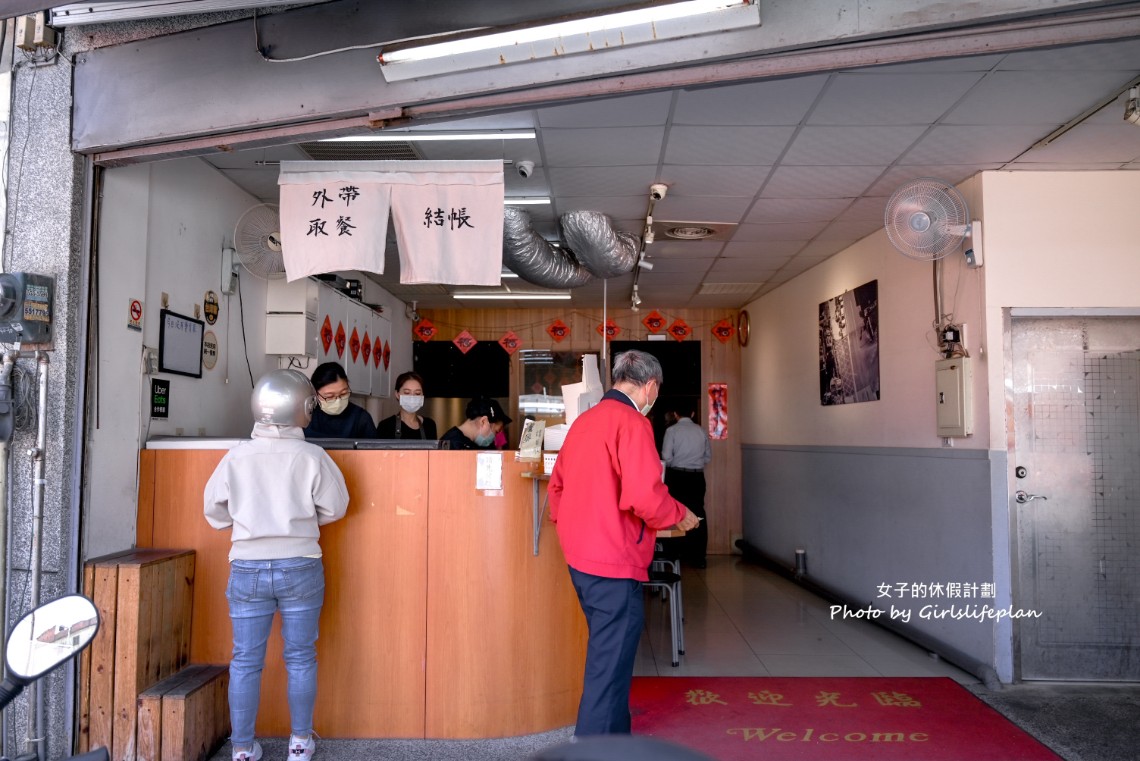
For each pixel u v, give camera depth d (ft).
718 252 20.59
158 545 11.19
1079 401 13.96
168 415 12.39
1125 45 9.34
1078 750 10.71
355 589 11.03
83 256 10.32
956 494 14.66
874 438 18.26
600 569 9.12
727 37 8.36
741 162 13.83
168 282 12.42
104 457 10.59
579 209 17.02
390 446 11.75
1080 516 13.83
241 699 9.62
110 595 9.84
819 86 10.64
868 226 17.90
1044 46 7.83
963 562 14.43
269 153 13.38
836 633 17.13
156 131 10.12
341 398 13.97
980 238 14.06
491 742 10.84
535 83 9.02
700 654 15.46
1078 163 13.64
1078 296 13.88
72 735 9.78
